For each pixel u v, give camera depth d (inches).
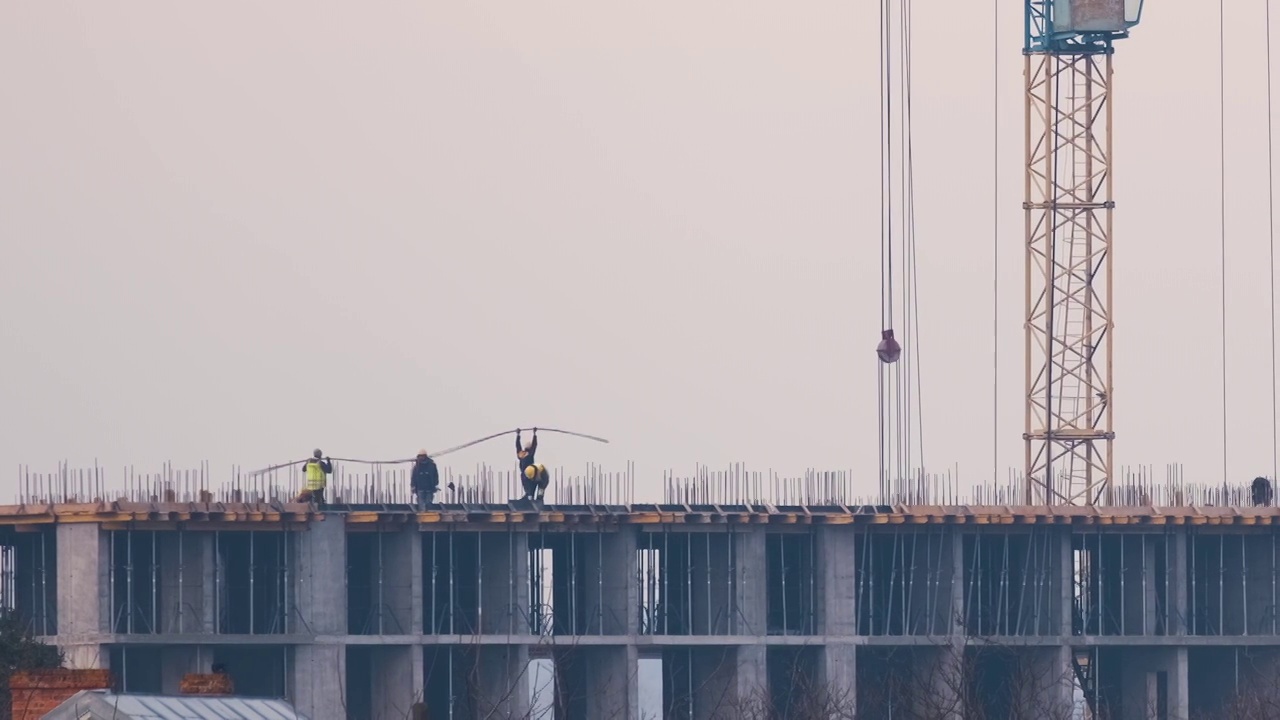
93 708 7273.6
